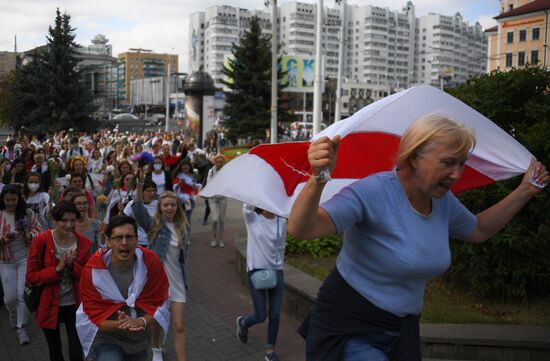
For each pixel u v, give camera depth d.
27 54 44.53
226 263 9.22
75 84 41.44
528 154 2.58
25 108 43.00
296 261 7.83
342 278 2.17
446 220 2.19
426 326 4.98
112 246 3.79
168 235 5.03
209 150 26.44
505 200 2.53
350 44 188.62
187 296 7.38
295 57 77.75
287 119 42.56
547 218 5.44
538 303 5.79
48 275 4.45
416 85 2.51
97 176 10.59
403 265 2.01
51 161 12.28
